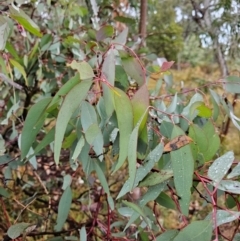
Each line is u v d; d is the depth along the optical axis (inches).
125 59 15.1
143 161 12.8
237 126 16.9
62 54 28.4
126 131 12.1
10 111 20.1
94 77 12.1
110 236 16.9
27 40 27.2
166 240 12.0
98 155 13.6
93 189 28.3
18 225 14.2
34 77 27.3
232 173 12.2
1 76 17.8
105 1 31.8
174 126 12.5
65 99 11.6
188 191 11.6
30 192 31.4
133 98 12.7
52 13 28.2
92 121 13.2
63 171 32.2
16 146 27.3
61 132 11.6
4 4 17.2
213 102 17.5
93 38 26.4
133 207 12.3
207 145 13.6
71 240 22.3
